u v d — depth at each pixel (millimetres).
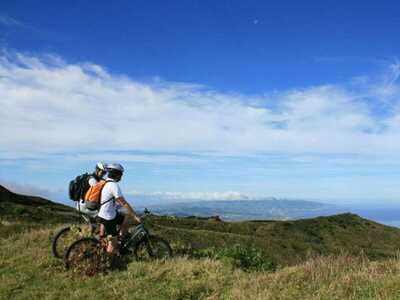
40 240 15469
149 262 12297
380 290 8828
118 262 12367
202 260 12680
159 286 10727
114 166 12484
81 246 12227
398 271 10219
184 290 10336
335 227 107062
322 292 9164
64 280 11391
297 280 10234
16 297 10570
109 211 12227
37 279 11711
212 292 10367
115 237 12328
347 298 8805
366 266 10922
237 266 12820
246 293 9703
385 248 96562
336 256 11789
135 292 10352
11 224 22500
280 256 60781
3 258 13805
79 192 12750
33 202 85062
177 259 12500
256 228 97500
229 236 61062
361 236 104312
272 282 10180
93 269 11734
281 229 98625
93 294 10406
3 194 81688
